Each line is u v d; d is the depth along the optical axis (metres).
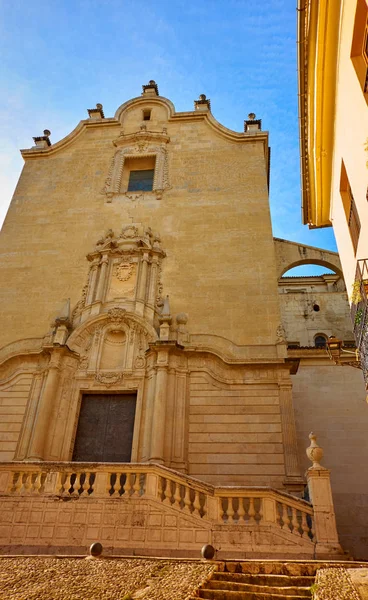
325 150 15.91
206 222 22.55
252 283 20.42
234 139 25.64
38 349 19.14
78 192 24.53
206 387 17.70
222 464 16.11
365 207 11.83
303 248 28.67
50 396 17.30
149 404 17.31
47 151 26.50
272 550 11.07
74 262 21.88
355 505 16.72
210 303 20.03
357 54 11.03
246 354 18.52
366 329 11.23
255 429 16.70
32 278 21.53
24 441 16.73
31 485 12.61
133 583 7.87
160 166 24.91
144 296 20.11
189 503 11.98
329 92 13.84
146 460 16.03
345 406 18.92
